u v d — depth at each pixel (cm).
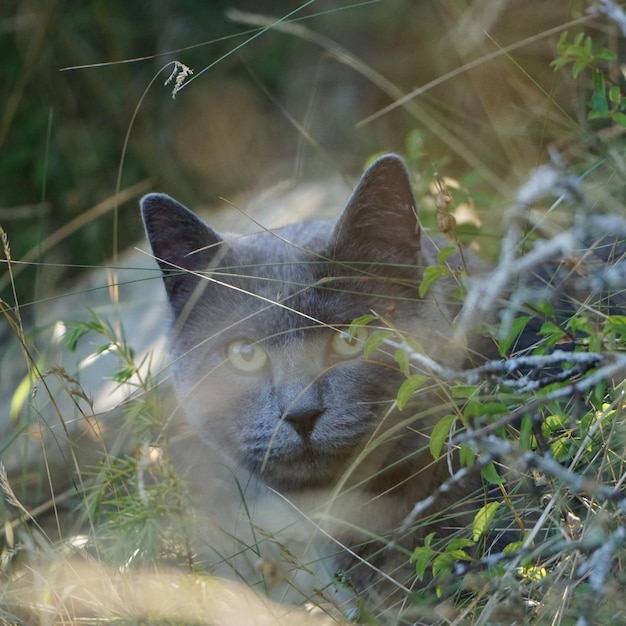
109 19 790
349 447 439
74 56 781
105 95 779
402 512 445
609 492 278
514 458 302
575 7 615
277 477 463
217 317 476
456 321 389
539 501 376
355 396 439
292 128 801
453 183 598
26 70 746
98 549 433
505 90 694
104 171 764
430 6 795
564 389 284
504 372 349
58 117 769
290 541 473
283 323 452
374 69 795
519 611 316
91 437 552
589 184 454
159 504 391
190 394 485
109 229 744
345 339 446
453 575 317
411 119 735
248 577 473
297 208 699
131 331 645
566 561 332
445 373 301
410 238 456
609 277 303
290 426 439
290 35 823
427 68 774
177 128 795
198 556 466
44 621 392
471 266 492
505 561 360
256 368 462
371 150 752
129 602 383
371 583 435
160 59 796
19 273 718
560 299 432
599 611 306
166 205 478
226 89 809
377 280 455
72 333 453
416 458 439
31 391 450
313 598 445
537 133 604
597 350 317
